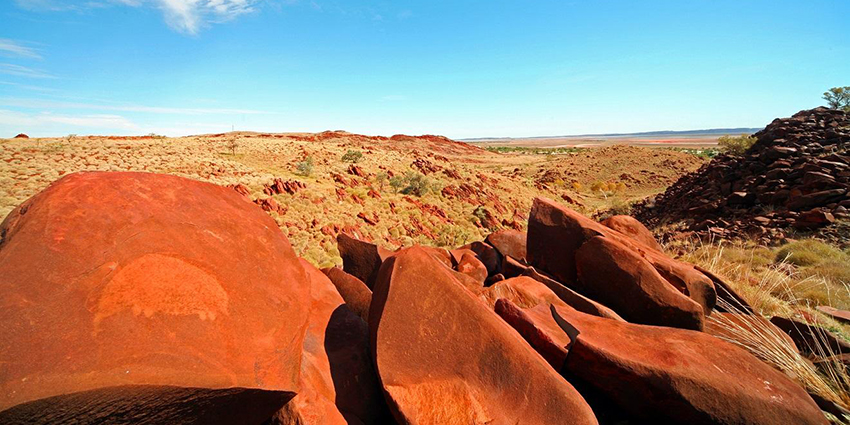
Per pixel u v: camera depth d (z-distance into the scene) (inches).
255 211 96.4
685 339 94.8
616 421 84.4
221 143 2182.6
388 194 1499.8
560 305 121.6
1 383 41.3
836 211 428.1
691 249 331.6
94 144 1627.7
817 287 221.6
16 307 47.4
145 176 77.7
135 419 49.8
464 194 1715.1
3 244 57.2
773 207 523.5
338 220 1063.6
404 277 84.9
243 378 57.1
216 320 61.4
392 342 77.0
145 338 52.4
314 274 129.7
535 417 65.7
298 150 2208.4
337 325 100.4
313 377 76.5
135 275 58.2
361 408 77.5
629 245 151.7
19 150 1321.4
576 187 2404.0
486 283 181.6
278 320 70.9
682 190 890.7
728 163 781.9
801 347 126.7
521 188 2230.6
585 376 86.9
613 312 119.1
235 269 72.8
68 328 48.4
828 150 605.6
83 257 56.0
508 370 70.6
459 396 68.6
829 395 93.5
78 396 44.0
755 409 74.3
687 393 76.2
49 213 59.6
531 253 168.4
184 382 50.9
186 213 76.0
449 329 77.1
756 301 182.5
